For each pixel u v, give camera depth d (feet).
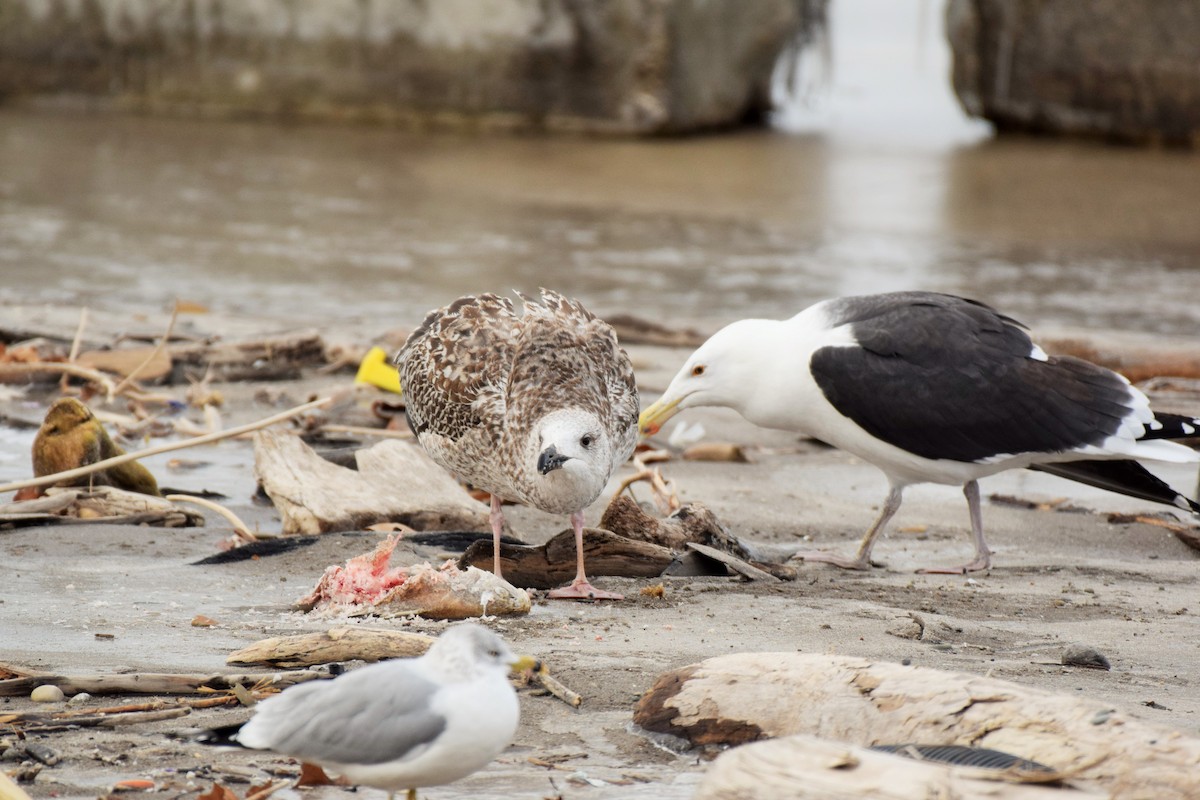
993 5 156.04
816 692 23.57
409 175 128.98
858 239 107.45
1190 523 44.80
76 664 26.84
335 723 19.53
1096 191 126.52
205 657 27.58
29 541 37.52
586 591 33.63
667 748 23.73
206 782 21.59
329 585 32.12
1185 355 66.74
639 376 61.62
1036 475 51.37
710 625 31.14
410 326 71.10
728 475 49.62
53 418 42.70
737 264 97.50
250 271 90.17
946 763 20.77
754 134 157.28
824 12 176.86
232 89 162.71
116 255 93.56
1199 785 20.17
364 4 157.38
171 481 45.75
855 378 39.70
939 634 30.99
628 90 152.46
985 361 39.32
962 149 146.92
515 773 22.44
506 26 153.79
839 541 42.55
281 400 56.49
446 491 42.34
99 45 164.04
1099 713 21.76
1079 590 36.37
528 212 114.32
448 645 19.97
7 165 127.03
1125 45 148.25
